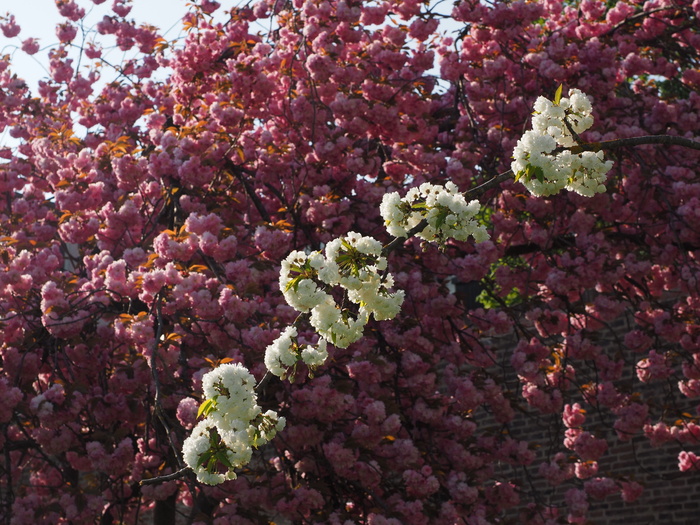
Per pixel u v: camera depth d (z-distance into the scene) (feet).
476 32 30.01
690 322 29.09
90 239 26.43
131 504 28.02
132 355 22.94
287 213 27.45
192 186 26.35
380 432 23.32
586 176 11.76
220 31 30.09
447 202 11.15
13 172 31.53
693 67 33.30
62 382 23.26
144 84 33.53
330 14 28.12
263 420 10.95
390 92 28.02
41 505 23.91
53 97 35.58
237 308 22.13
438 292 26.84
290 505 22.97
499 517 26.84
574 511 28.71
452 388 26.96
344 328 10.92
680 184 27.99
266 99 27.91
